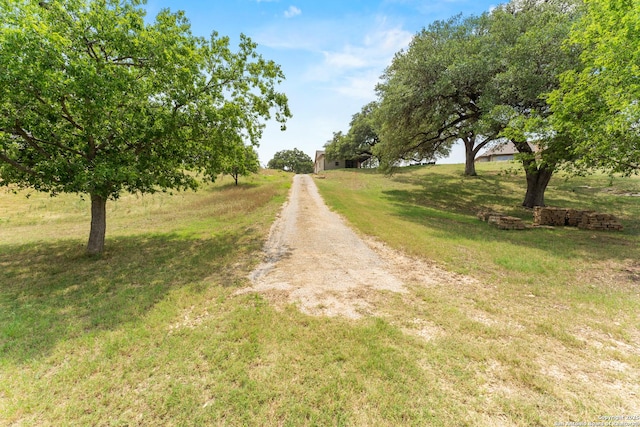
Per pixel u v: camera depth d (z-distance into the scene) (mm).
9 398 2514
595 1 7434
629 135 7496
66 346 3279
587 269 5809
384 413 2301
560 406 2359
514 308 4137
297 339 3354
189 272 5840
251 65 8211
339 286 5039
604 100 7676
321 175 35906
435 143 20094
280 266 6176
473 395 2488
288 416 2289
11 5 4977
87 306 4352
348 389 2566
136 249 7789
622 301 4301
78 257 7156
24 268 6348
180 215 13633
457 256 6734
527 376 2699
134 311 4141
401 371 2797
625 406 2348
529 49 11219
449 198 19219
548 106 11523
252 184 28781
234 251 7336
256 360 2988
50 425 2242
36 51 4840
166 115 7016
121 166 6445
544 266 5961
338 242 8211
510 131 10992
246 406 2389
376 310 4113
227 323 3740
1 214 14445
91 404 2438
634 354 3041
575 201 16344
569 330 3520
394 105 14648
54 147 6996
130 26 6148
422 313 4008
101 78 5418
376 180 28391
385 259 6656
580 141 9266
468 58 12453
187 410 2359
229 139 8555
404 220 11828
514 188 21125
